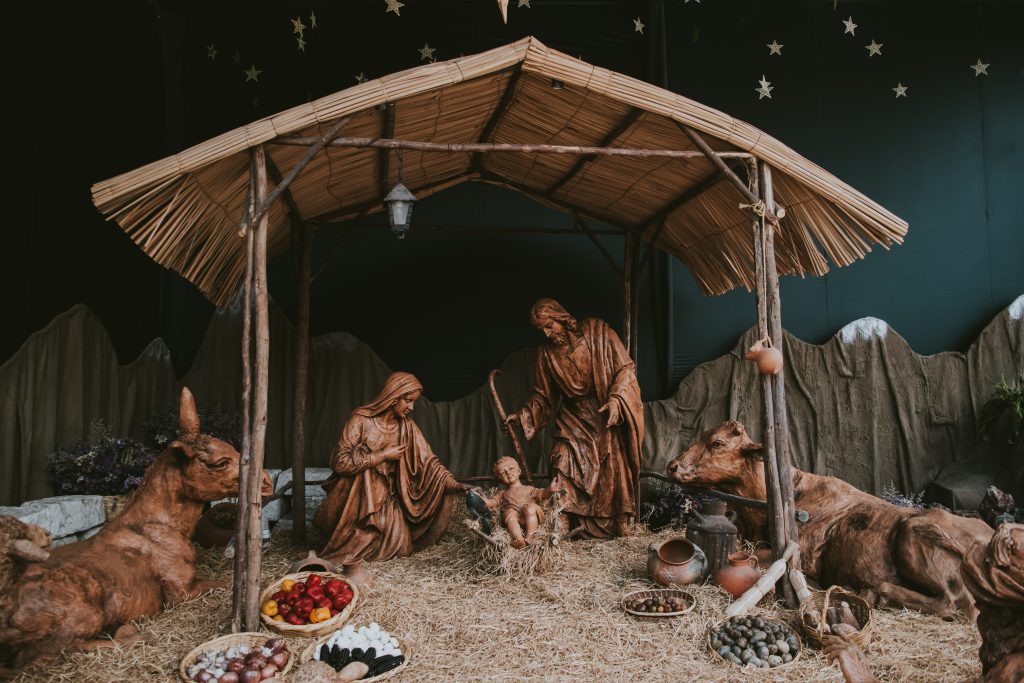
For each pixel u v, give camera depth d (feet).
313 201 19.20
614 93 14.55
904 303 25.94
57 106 20.81
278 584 14.47
